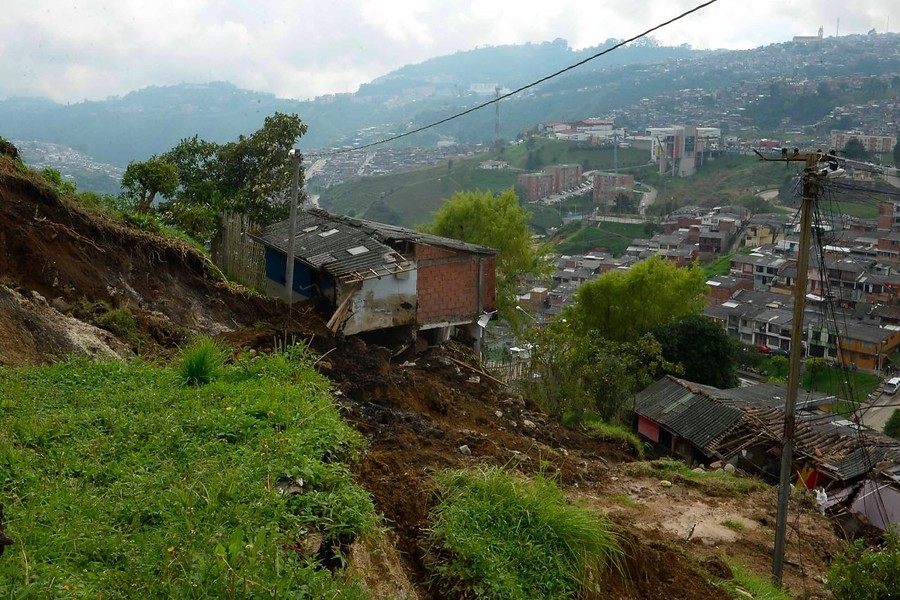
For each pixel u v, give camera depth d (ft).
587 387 71.77
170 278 51.13
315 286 61.57
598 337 88.79
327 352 42.45
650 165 440.86
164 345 43.19
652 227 321.93
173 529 17.54
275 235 69.05
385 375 40.91
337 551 18.49
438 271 61.77
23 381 28.43
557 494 25.52
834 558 39.37
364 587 18.13
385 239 60.80
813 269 192.44
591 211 368.68
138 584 15.40
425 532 22.45
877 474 63.77
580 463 43.21
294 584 16.12
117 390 28.71
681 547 32.86
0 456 20.58
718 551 35.50
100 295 44.21
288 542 17.83
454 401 45.65
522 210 108.68
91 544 16.88
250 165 85.87
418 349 60.80
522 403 53.98
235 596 15.11
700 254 274.36
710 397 77.87
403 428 32.22
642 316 111.24
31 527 17.17
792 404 36.32
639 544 26.68
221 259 75.25
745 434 71.72
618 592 24.02
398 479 24.93
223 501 19.06
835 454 67.15
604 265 251.80
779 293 208.13
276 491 19.69
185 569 15.81
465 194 108.27
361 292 57.88
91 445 22.61
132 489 19.94
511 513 23.24
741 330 191.42
